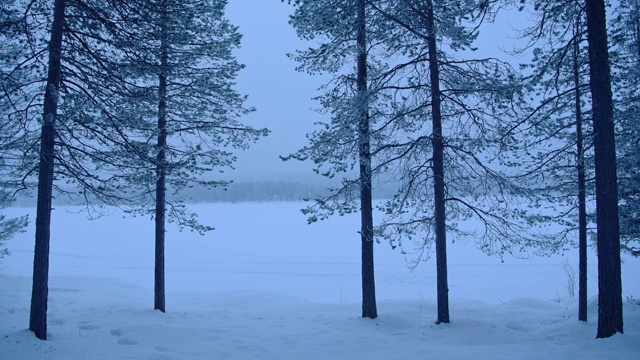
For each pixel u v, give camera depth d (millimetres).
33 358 7148
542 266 26188
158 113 10625
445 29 8789
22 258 29031
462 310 12086
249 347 8109
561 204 11125
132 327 9203
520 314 11703
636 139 9797
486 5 8109
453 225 10102
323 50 10188
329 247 35812
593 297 12961
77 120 8086
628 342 7102
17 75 7988
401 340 8719
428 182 9555
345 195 9703
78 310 11141
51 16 8375
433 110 9523
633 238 11477
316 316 11172
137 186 9594
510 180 9352
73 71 8273
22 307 11336
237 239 40500
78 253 33062
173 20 9344
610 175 7641
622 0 9969
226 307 14336
